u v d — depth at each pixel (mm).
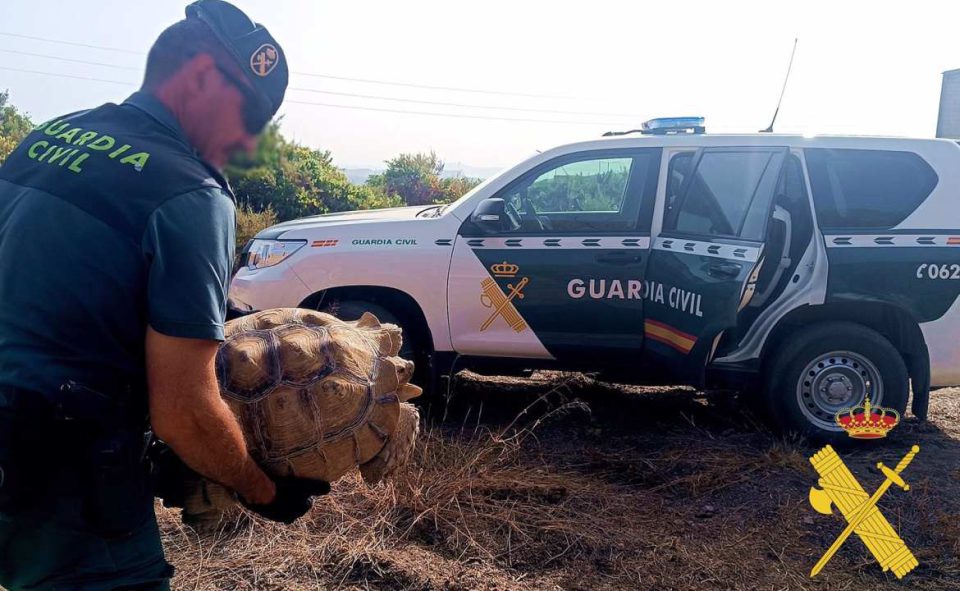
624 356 4770
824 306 4574
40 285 1547
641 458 4336
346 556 3166
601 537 3430
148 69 1734
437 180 20109
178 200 1562
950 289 4508
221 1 1731
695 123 4973
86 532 1592
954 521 3592
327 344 1992
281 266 4891
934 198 4578
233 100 1720
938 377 4598
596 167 4867
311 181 13000
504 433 4461
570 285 4734
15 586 1662
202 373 1550
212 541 3285
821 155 4629
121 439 1577
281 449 1842
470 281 4816
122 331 1577
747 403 5055
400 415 2121
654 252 4645
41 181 1611
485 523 3490
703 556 3334
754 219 4156
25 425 1499
